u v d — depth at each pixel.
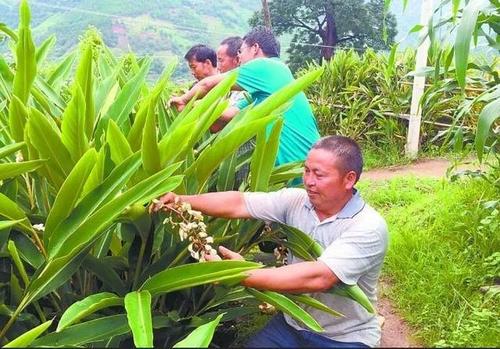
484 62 5.72
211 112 2.23
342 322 2.21
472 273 3.25
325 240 2.23
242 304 2.96
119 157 2.20
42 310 2.46
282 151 3.20
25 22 2.32
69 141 2.23
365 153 7.33
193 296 2.62
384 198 5.12
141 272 2.39
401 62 7.43
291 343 2.15
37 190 2.53
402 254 3.58
